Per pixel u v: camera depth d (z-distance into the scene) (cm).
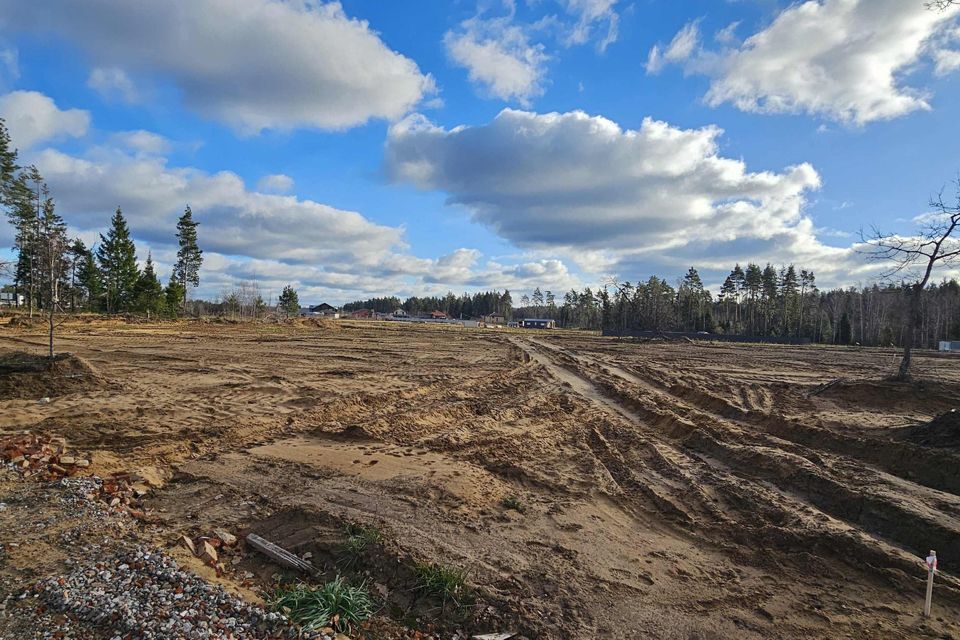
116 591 431
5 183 3678
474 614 473
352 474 854
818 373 2822
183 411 1261
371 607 482
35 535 528
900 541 687
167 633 375
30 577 446
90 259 5575
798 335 8425
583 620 483
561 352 3678
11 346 2350
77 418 1120
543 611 490
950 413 1097
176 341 3053
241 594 469
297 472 855
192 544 573
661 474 955
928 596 514
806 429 1205
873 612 522
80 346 2514
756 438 1158
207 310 7975
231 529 639
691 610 515
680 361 3319
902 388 1717
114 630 379
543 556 609
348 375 2047
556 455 1072
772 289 8869
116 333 3269
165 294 5866
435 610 483
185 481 802
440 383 1989
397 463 930
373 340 4109
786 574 596
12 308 4712
